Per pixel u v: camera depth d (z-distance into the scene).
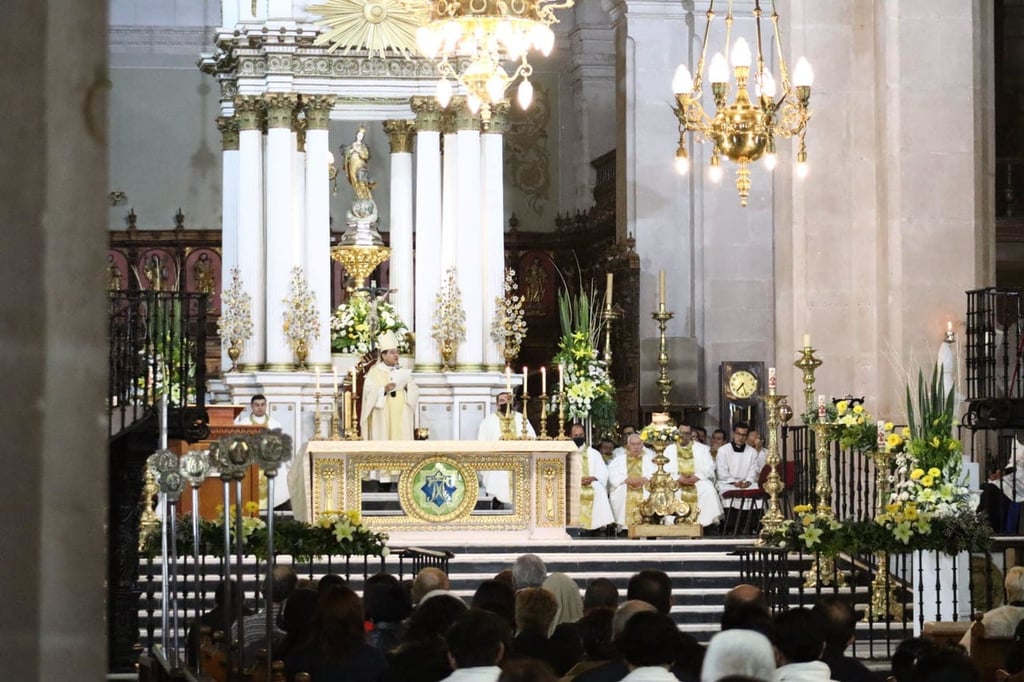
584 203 37.97
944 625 16.06
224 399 30.50
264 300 30.00
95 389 4.84
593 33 37.91
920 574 20.23
